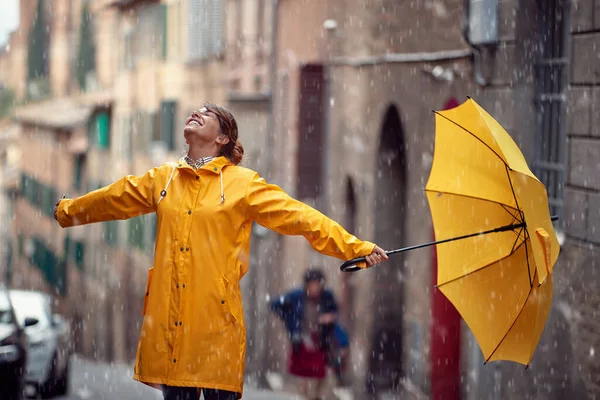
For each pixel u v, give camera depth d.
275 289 23.12
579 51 9.81
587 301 9.53
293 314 12.01
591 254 9.47
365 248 5.27
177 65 33.00
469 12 12.54
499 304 5.89
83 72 49.75
